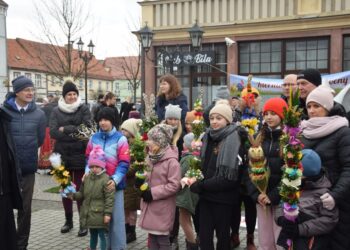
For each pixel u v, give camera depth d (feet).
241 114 18.25
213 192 14.07
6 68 133.90
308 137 11.97
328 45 40.86
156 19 48.32
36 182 32.58
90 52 60.85
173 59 43.78
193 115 18.21
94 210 15.60
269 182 13.21
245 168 13.98
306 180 11.25
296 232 10.96
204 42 45.85
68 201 20.17
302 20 41.09
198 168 14.34
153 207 14.97
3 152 14.65
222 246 14.28
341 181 11.09
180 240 19.19
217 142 14.35
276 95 35.40
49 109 34.91
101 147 16.24
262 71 43.70
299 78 14.65
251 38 43.68
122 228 16.11
